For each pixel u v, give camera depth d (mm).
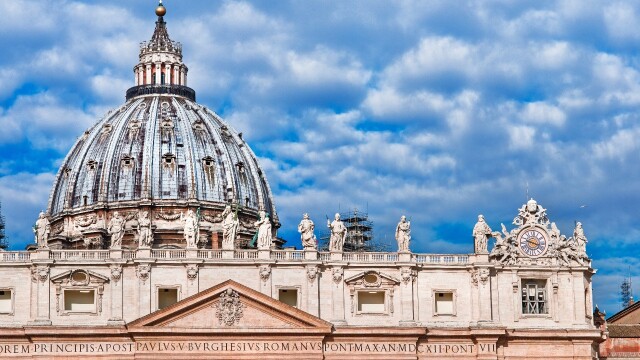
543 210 152500
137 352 142125
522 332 148375
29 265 145000
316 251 147625
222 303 143625
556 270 151125
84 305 145750
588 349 149625
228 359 143125
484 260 149375
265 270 146500
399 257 148625
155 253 146750
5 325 143500
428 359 147000
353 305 147500
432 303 148625
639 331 169375
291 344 144250
